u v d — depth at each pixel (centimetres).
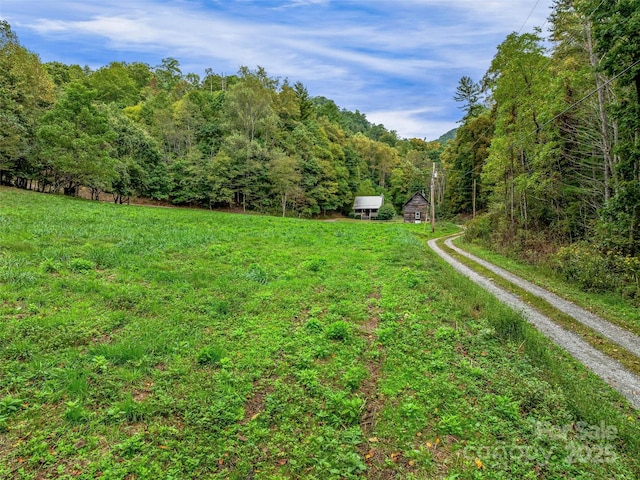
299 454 411
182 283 933
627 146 1369
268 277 1094
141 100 7675
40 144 3266
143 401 467
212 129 6138
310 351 645
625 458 452
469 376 609
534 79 2389
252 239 1747
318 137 7169
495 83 2722
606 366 738
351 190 7962
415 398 540
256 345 651
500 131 2841
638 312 1093
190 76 9481
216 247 1420
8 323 600
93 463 366
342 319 825
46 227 1380
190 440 415
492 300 1078
